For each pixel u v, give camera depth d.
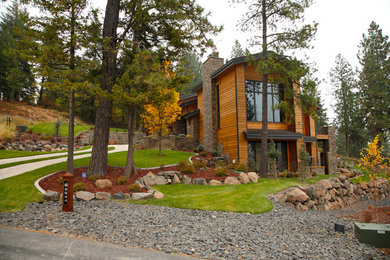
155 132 24.59
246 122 17.66
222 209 8.22
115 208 7.47
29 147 20.31
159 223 6.20
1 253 3.85
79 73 10.62
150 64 10.21
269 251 5.09
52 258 3.75
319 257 5.20
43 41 10.42
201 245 4.94
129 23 12.48
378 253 5.83
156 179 11.75
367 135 38.03
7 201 7.43
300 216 8.82
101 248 4.32
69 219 6.04
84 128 31.50
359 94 37.69
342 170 23.84
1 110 28.36
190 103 26.61
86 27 10.65
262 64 13.75
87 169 12.44
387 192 17.80
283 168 19.17
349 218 9.73
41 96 43.28
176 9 11.04
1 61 32.09
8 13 35.75
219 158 18.28
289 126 19.38
